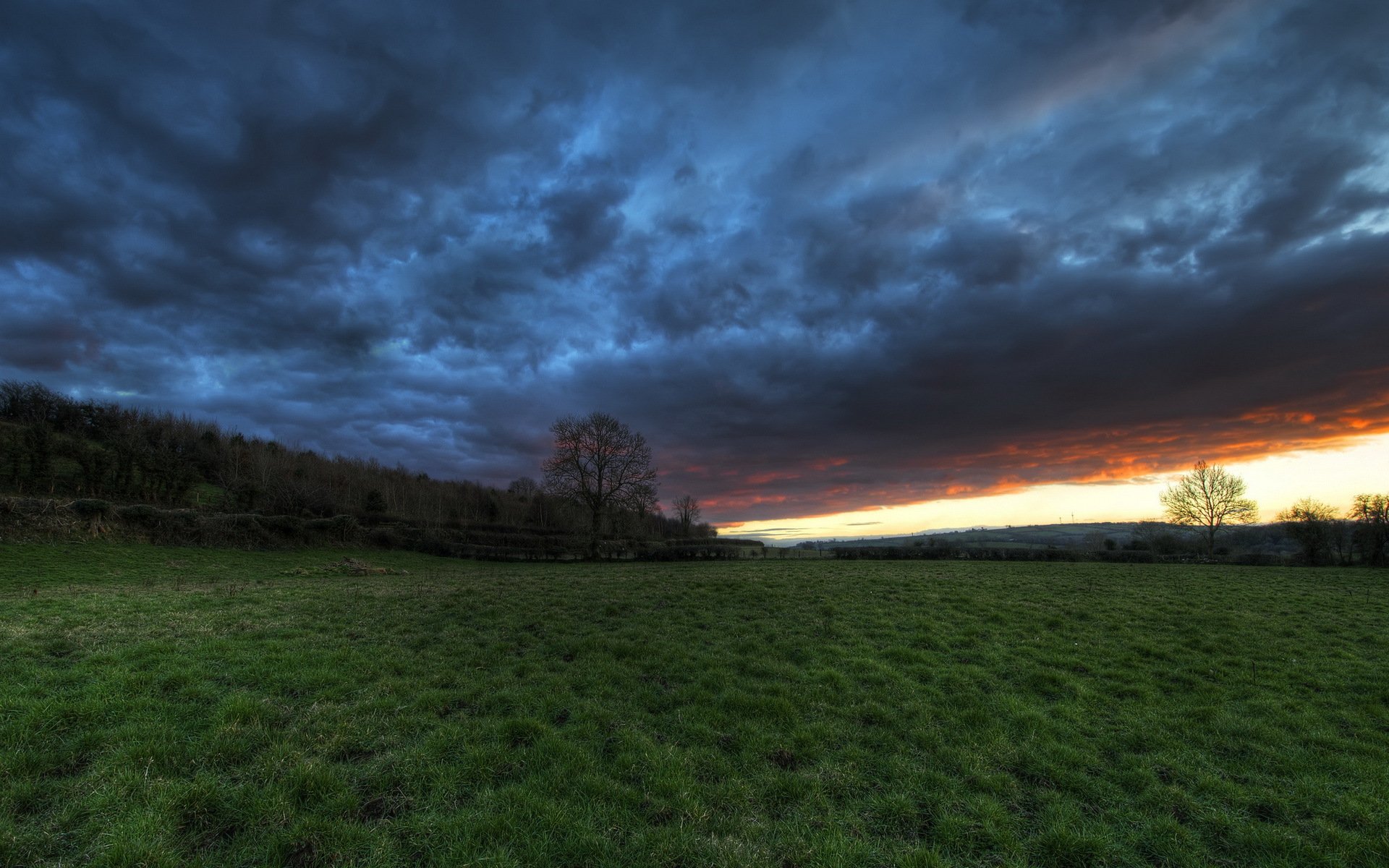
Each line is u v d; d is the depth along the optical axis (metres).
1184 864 6.32
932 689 10.97
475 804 6.91
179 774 7.23
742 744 8.77
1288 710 10.39
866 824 6.88
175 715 8.70
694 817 6.76
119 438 53.34
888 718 9.72
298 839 6.12
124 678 9.80
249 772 7.34
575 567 42.44
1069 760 8.43
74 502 35.69
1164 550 57.66
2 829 5.96
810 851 6.20
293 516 47.97
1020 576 29.89
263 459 67.62
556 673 11.61
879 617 16.84
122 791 6.70
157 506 45.69
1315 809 7.32
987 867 6.16
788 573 31.25
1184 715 10.17
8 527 32.09
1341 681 11.82
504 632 14.79
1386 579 32.22
